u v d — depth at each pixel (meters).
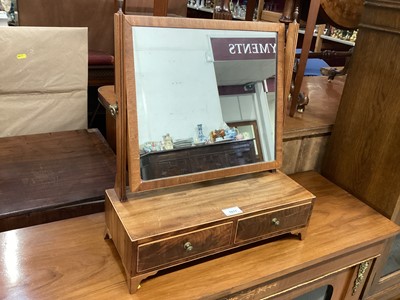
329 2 1.35
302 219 0.95
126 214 0.79
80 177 1.17
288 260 0.92
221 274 0.85
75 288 0.77
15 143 1.34
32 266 0.80
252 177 0.99
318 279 1.06
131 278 0.76
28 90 1.49
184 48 0.82
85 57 1.55
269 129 0.96
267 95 0.95
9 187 1.08
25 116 1.52
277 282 0.96
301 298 1.15
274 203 0.89
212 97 0.87
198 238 0.80
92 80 2.25
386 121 1.10
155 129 0.80
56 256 0.84
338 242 1.01
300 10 1.37
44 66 1.48
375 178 1.16
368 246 1.10
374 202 1.18
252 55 0.90
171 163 0.83
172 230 0.75
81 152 1.33
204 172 0.86
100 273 0.81
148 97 0.78
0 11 2.41
